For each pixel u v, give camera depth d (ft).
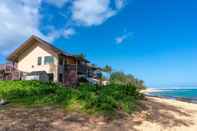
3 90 52.11
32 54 116.47
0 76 106.83
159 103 54.39
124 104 40.81
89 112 35.35
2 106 37.76
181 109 51.75
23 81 69.31
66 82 102.68
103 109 36.55
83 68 115.24
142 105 45.42
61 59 112.98
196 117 45.32
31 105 38.68
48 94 48.24
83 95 41.50
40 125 28.17
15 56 119.34
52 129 27.32
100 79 124.67
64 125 29.19
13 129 26.00
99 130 29.22
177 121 39.19
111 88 52.70
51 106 38.17
